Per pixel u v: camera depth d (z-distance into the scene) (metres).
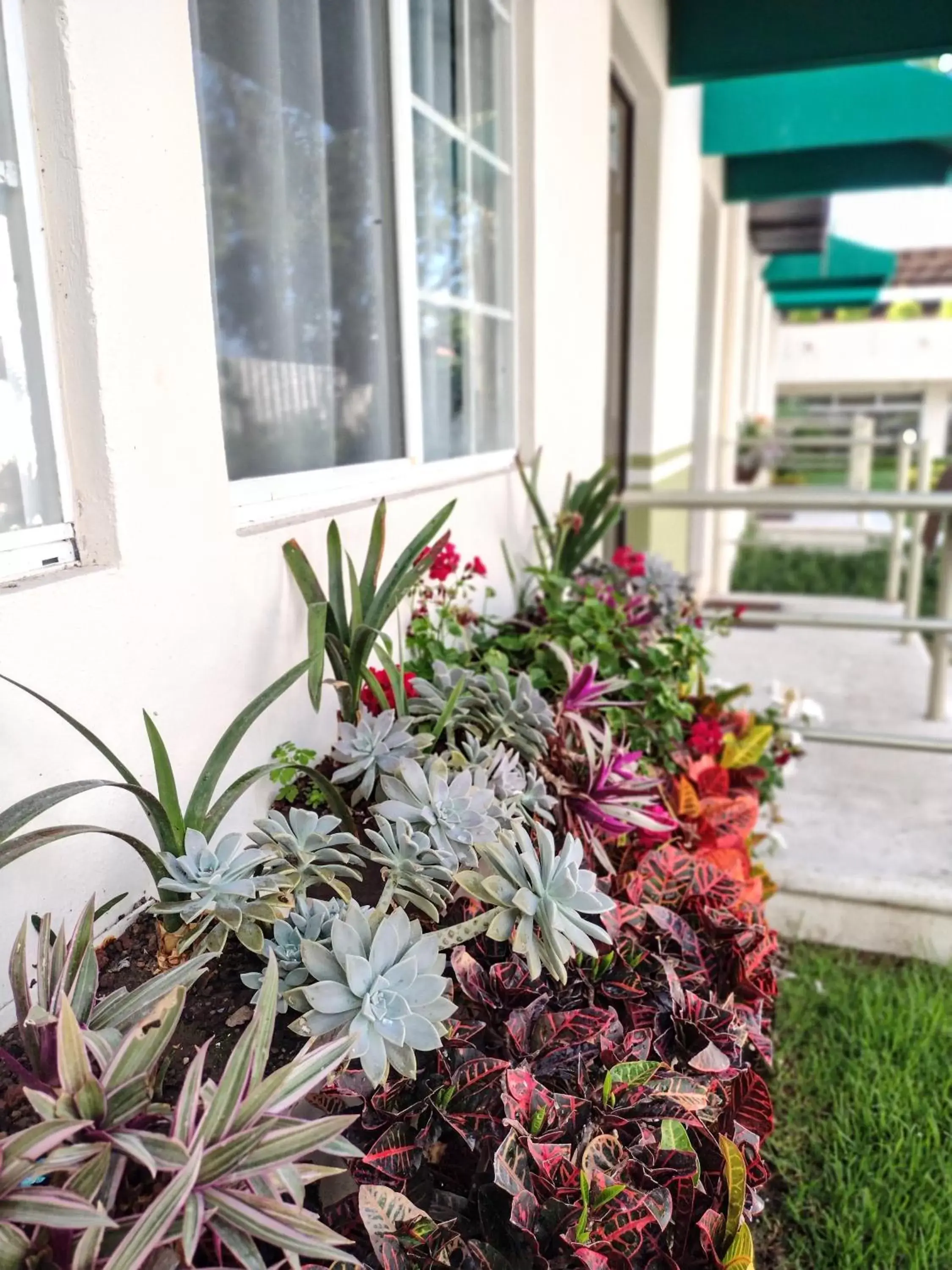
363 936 0.98
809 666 3.90
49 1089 0.78
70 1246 0.67
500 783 1.37
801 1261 1.41
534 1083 0.95
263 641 1.34
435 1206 0.94
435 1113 0.97
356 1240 0.89
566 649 1.96
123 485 1.05
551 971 1.06
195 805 1.07
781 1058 1.80
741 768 2.10
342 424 1.72
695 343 5.38
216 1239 0.73
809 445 8.26
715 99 4.75
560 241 2.52
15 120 0.95
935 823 2.51
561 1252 0.87
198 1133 0.71
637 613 2.33
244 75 1.46
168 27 1.07
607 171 3.00
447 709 1.44
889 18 3.46
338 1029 0.92
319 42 1.56
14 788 0.94
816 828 2.49
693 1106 1.01
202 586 1.20
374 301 1.73
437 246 1.97
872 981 2.03
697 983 1.25
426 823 1.21
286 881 1.05
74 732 1.01
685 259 4.69
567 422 2.73
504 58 2.21
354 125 1.65
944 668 3.18
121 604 1.06
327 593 1.49
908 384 15.56
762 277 10.20
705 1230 0.91
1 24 0.92
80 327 1.00
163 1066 0.88
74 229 0.98
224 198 1.48
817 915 2.25
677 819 1.74
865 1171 1.51
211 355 1.19
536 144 2.25
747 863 1.75
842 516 9.89
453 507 1.54
